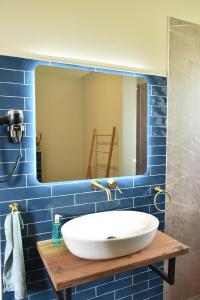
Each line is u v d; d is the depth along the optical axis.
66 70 1.32
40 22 1.23
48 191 1.29
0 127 1.16
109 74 1.44
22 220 1.19
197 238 1.83
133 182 1.54
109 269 0.97
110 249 0.98
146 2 1.52
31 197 1.25
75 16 1.31
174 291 1.77
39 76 1.25
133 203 1.54
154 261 1.08
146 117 1.57
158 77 1.58
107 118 1.46
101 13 1.38
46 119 1.29
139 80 1.53
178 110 1.67
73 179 1.38
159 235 1.32
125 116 1.51
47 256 1.09
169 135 1.65
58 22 1.27
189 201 1.77
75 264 1.01
